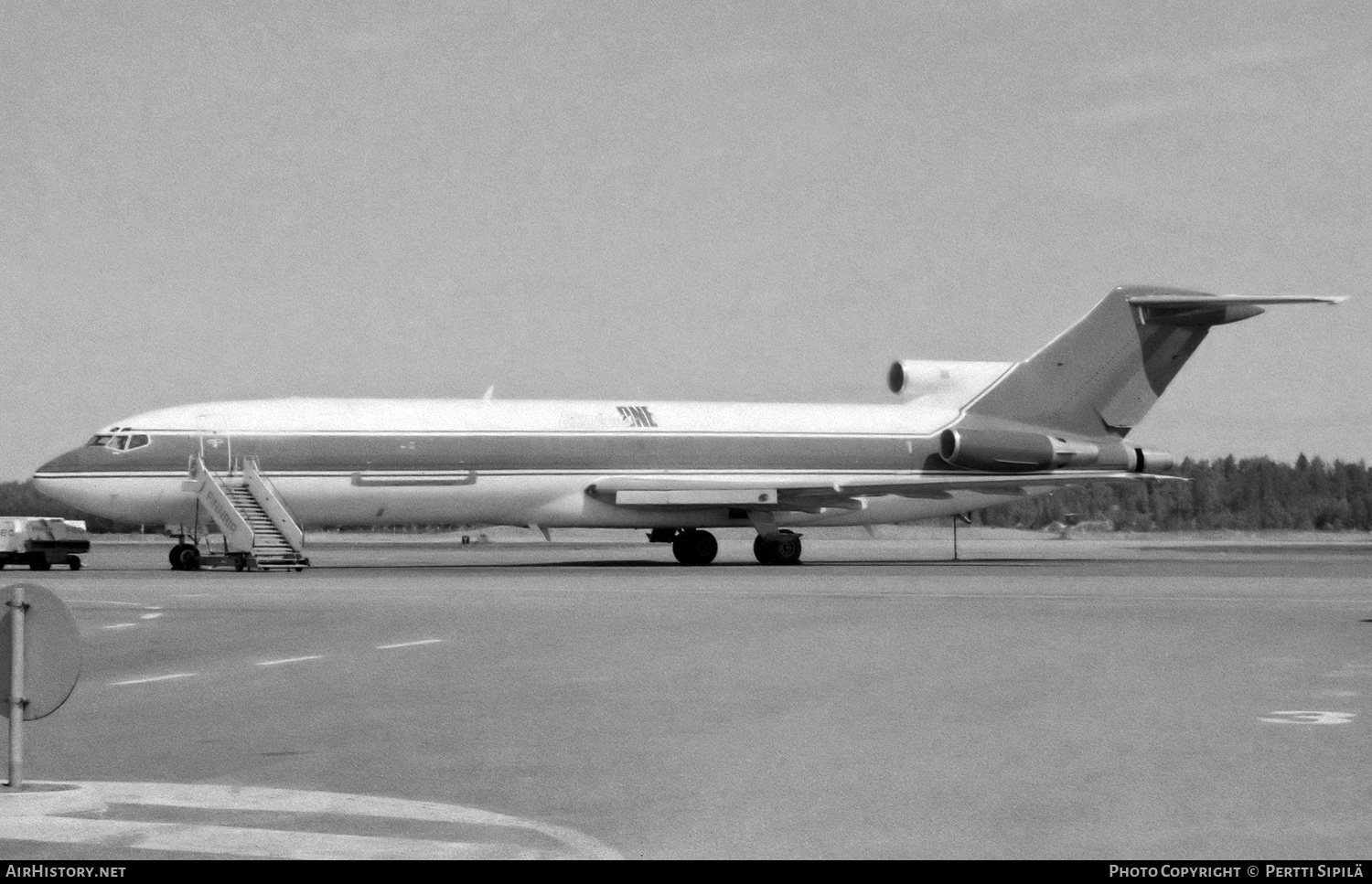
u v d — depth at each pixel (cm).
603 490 5572
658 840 1079
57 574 4919
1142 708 1700
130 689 1881
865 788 1256
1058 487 6053
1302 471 17475
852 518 6175
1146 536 13838
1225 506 17162
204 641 2492
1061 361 6334
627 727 1577
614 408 5788
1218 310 6300
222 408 5344
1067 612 3088
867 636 2552
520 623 2836
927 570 5272
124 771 1352
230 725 1602
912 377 6231
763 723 1599
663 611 3133
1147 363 6362
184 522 5297
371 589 3938
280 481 5244
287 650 2344
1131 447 6281
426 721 1620
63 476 5156
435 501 5447
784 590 3909
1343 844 1058
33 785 1283
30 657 1277
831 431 6019
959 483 5734
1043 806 1184
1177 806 1181
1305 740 1479
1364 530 15750
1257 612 3122
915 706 1720
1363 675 2002
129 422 5278
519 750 1445
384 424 5409
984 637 2534
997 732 1534
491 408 5616
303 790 1261
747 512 5800
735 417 5938
